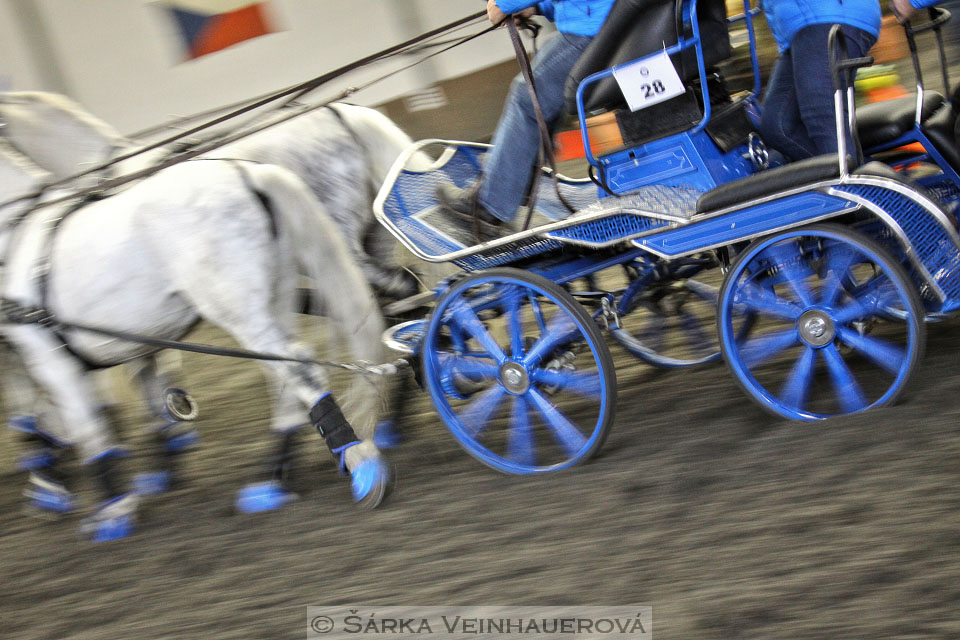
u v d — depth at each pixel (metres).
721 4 5.11
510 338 5.36
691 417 5.61
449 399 5.97
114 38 11.59
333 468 6.25
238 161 5.52
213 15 11.55
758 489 4.56
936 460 4.38
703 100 4.86
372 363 5.68
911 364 4.74
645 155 4.97
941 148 5.04
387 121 6.63
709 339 6.55
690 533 4.36
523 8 4.84
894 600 3.59
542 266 5.42
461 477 5.61
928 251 4.59
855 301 4.88
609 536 4.50
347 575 4.75
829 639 3.47
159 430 6.71
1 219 5.64
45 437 6.46
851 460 4.56
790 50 5.16
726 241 4.79
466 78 12.24
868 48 5.01
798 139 5.23
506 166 5.36
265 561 5.12
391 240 6.75
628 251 5.45
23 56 11.56
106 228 5.41
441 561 4.66
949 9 7.26
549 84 5.24
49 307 5.48
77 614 5.00
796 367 5.08
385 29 11.85
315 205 5.66
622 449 5.42
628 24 4.79
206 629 4.53
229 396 8.21
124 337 5.56
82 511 6.48
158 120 11.79
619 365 6.83
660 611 3.86
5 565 5.87
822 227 4.68
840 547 3.97
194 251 5.30
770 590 3.82
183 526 5.83
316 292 5.89
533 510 4.95
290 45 11.69
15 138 5.93
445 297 5.34
